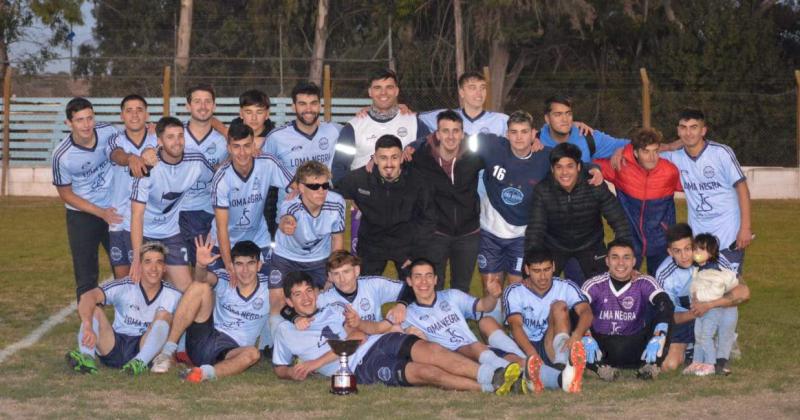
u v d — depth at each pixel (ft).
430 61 107.96
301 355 24.36
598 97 92.17
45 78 94.38
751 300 36.52
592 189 27.17
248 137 27.17
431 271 24.70
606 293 25.13
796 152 85.30
